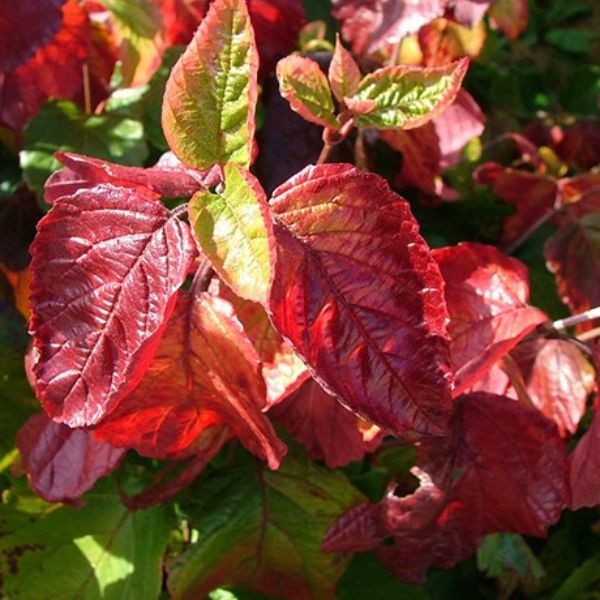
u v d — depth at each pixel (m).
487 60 0.69
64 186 0.40
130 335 0.34
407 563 0.47
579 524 0.62
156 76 0.54
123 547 0.49
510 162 0.75
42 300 0.34
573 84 0.98
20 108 0.54
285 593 0.50
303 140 0.53
